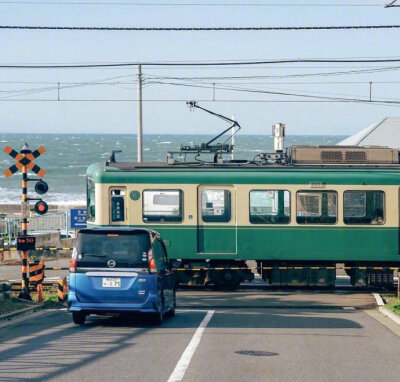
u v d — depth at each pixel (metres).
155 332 18.05
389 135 57.75
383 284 29.77
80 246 18.62
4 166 176.38
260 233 29.20
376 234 29.17
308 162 29.89
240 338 17.12
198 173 29.27
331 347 15.97
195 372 12.80
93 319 20.86
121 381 11.98
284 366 13.57
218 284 29.94
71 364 13.45
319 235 29.14
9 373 12.56
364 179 29.17
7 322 20.08
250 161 30.50
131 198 29.31
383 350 15.66
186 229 29.23
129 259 18.45
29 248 25.05
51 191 124.25
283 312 23.30
